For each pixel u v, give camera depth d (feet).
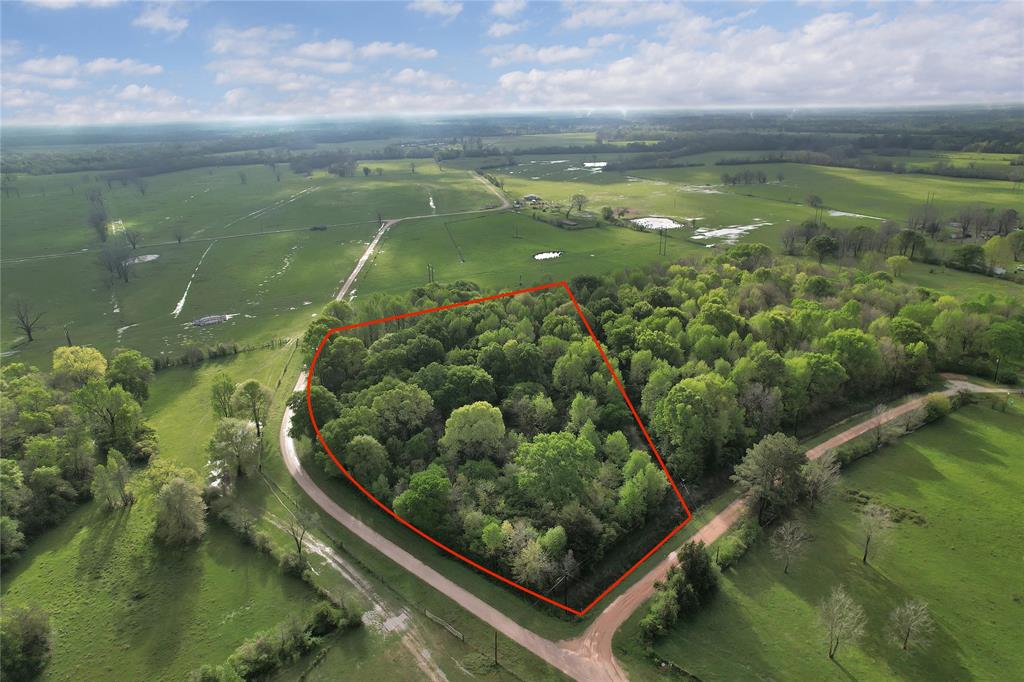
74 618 276.00
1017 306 533.55
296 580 293.64
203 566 304.91
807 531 315.99
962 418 412.36
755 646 250.16
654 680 236.84
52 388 463.01
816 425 418.51
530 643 255.50
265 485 369.50
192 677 238.07
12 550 313.53
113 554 314.14
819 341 457.68
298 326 654.12
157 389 510.99
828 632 254.68
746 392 406.21
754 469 329.72
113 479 346.95
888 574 287.07
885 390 454.40
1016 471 354.95
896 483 350.02
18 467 343.87
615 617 268.82
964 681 233.96
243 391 424.87
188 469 353.31
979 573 286.66
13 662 244.63
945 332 481.05
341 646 254.88
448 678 239.50
